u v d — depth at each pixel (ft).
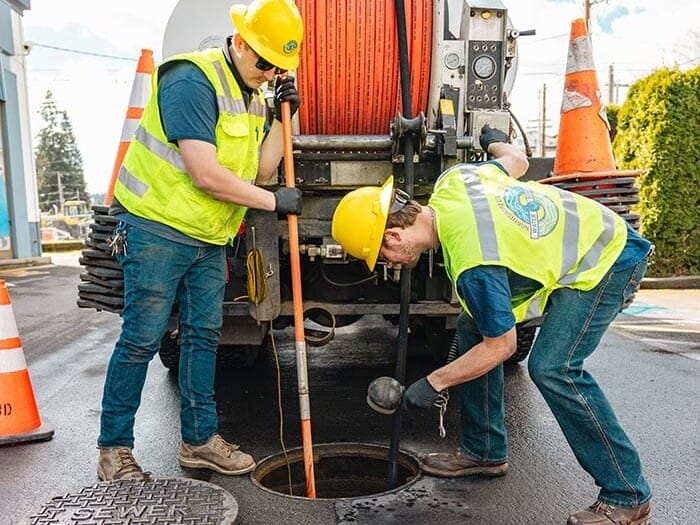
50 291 32.78
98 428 12.20
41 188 237.04
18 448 11.25
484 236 7.47
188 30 13.87
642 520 8.19
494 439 9.77
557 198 8.19
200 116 8.60
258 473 10.29
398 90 11.71
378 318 23.48
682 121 33.96
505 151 9.67
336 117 11.93
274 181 11.48
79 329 22.29
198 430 10.09
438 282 12.51
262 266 11.12
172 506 8.30
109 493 8.65
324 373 16.07
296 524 8.47
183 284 9.84
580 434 8.08
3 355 11.66
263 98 9.90
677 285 34.37
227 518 8.01
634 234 8.51
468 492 9.40
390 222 8.06
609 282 8.02
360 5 11.18
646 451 10.94
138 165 9.02
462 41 11.53
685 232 35.24
